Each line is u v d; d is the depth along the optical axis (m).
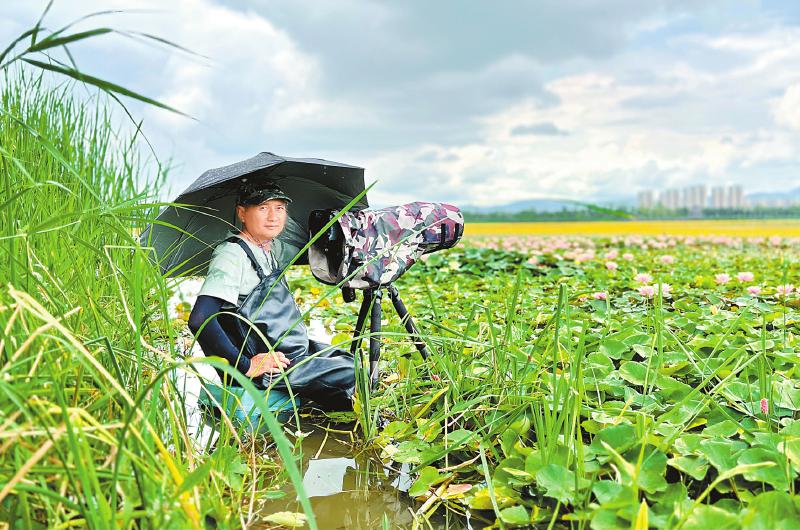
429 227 2.19
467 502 1.56
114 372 1.60
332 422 2.22
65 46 1.10
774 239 8.51
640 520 1.17
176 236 2.29
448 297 4.20
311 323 3.79
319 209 2.41
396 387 2.37
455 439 1.83
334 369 2.25
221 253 2.16
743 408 1.76
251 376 2.05
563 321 2.98
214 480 1.39
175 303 4.13
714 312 3.11
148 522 1.17
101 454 1.31
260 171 2.22
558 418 1.74
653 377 2.02
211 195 2.22
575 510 1.36
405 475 1.79
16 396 1.09
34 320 1.41
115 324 1.68
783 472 1.37
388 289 2.29
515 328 2.55
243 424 1.66
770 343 2.39
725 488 1.43
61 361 1.39
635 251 7.98
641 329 2.79
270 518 1.47
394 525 1.50
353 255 2.06
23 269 1.49
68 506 1.08
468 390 2.10
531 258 6.12
